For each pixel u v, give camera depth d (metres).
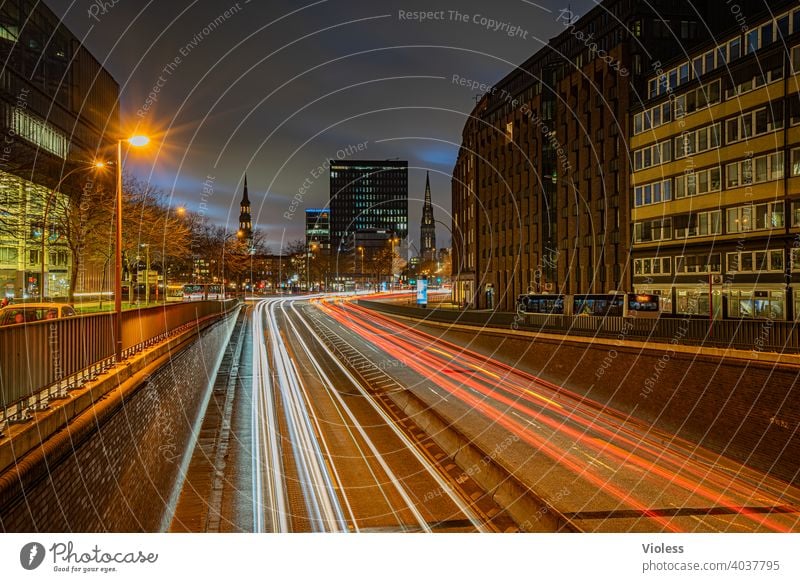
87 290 59.47
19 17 44.75
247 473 20.20
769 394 19.98
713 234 44.16
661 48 54.38
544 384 34.12
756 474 19.64
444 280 177.38
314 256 145.75
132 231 46.44
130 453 11.83
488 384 34.84
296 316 80.25
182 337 23.34
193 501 17.84
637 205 52.25
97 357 12.70
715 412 22.08
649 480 19.36
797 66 37.53
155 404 14.98
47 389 9.53
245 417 27.59
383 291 158.88
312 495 18.28
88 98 58.47
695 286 45.88
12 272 51.56
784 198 38.41
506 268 75.69
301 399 31.33
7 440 6.83
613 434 24.59
